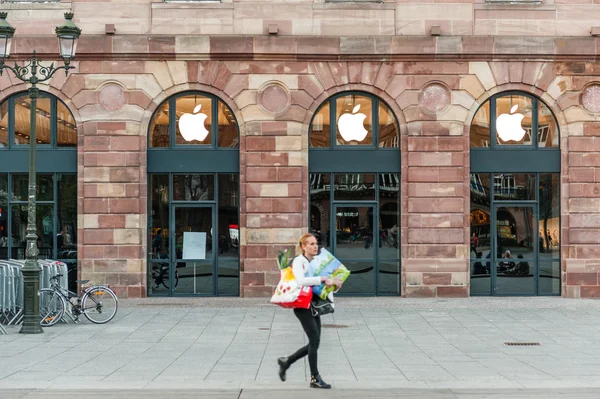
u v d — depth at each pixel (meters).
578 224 22.34
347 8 22.31
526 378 11.60
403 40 22.11
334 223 22.44
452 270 22.14
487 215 22.56
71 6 22.16
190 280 22.44
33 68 17.05
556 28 22.38
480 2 22.38
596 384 11.11
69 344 14.91
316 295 10.77
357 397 10.27
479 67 22.33
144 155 22.20
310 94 22.28
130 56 22.16
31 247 16.59
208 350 14.21
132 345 14.79
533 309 20.06
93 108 22.14
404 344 14.87
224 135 22.44
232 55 22.14
